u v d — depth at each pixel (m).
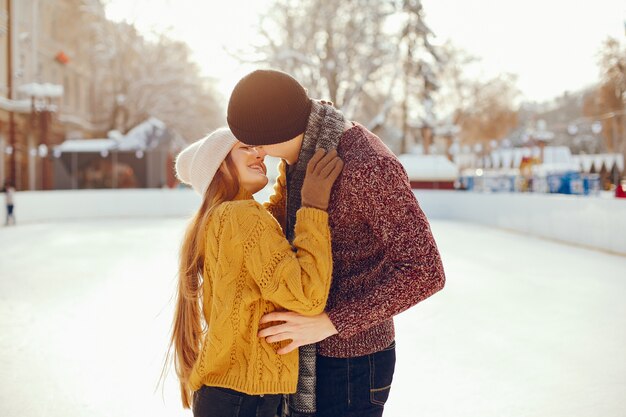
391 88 33.56
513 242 13.77
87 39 39.41
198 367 1.64
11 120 27.17
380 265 1.55
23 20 31.58
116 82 39.50
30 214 21.34
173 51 41.41
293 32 32.53
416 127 32.09
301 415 1.67
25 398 3.78
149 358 4.66
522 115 60.12
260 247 1.57
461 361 4.60
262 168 1.81
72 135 37.94
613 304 6.75
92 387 3.98
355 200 1.53
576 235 13.08
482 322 5.91
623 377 4.19
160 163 30.28
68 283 8.30
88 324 5.80
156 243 14.09
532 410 3.59
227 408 1.62
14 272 9.39
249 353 1.61
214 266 1.64
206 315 1.73
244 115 1.56
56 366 4.45
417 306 6.72
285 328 1.55
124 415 3.51
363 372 1.64
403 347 5.01
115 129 37.38
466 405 3.69
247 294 1.59
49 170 30.34
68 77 38.12
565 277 8.72
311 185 1.55
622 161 31.64
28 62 31.84
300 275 1.51
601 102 32.03
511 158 31.98
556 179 17.84
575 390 3.93
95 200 24.36
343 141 1.61
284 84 1.56
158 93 40.03
